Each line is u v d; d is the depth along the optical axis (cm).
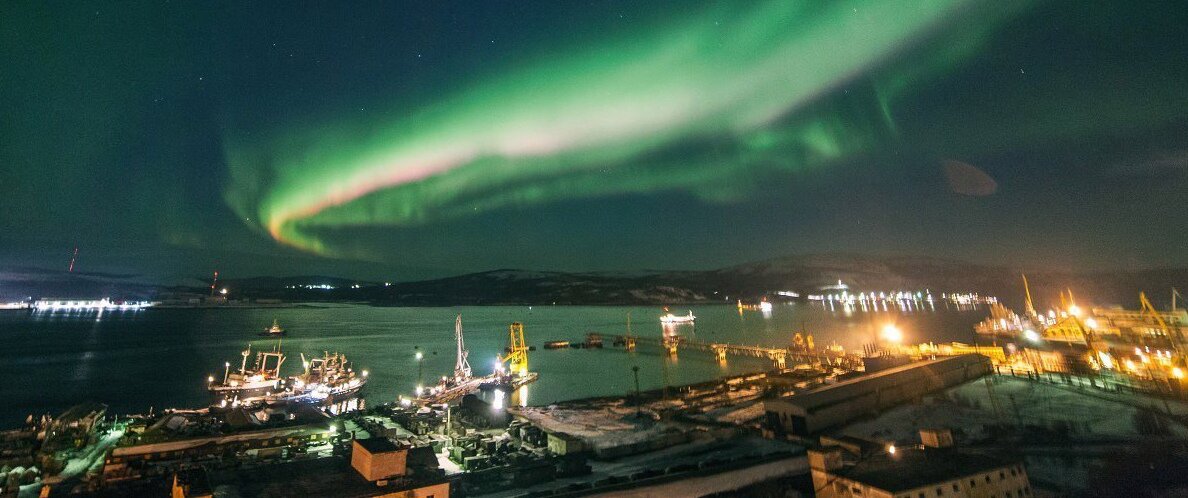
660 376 16912
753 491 4319
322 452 5569
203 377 16575
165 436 5678
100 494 3925
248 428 6181
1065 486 4078
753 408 8412
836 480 3688
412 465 3984
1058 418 5850
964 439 5403
